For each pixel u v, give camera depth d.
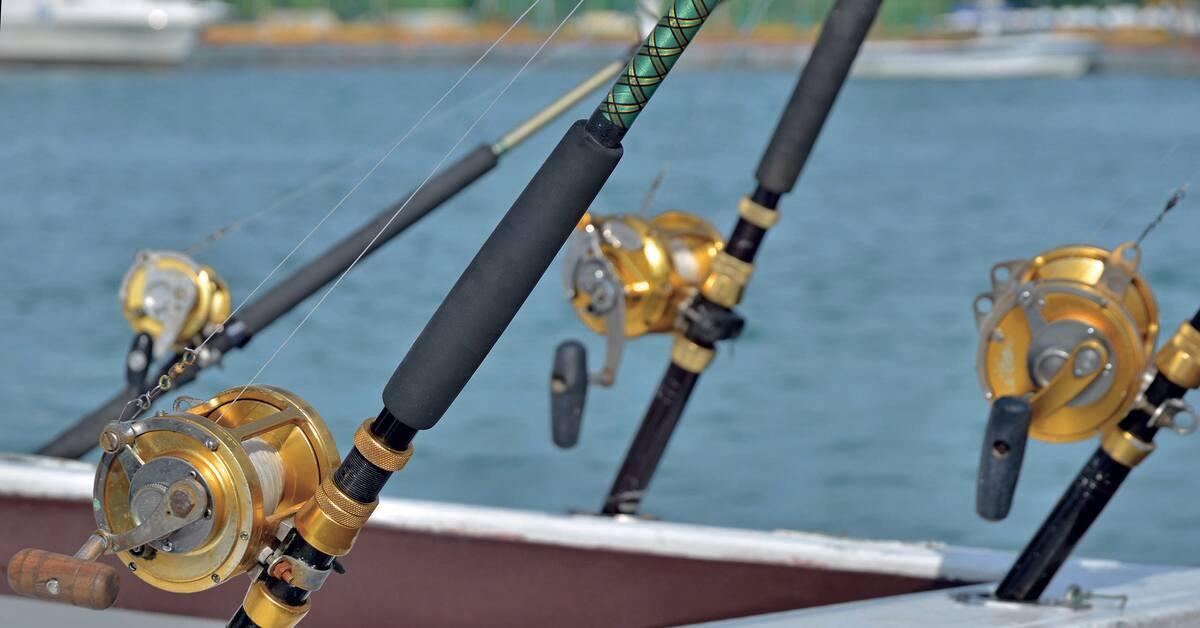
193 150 20.38
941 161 18.78
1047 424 2.30
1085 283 2.26
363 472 1.77
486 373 7.79
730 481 6.21
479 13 56.41
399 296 9.91
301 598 1.80
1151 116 25.00
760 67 33.97
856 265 11.63
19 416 7.35
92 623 2.82
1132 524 5.81
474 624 2.84
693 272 3.33
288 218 14.47
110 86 34.28
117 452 1.77
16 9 37.34
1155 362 2.26
